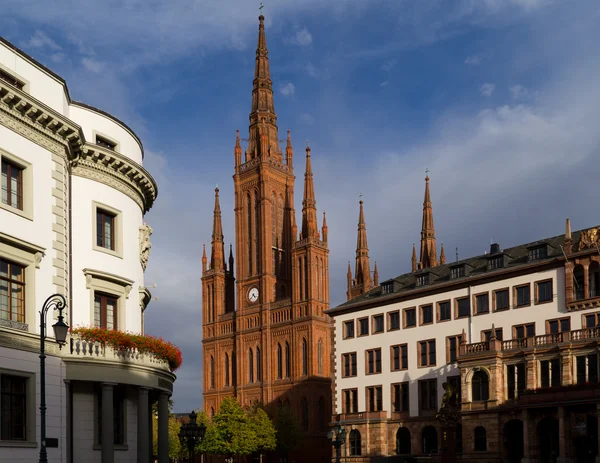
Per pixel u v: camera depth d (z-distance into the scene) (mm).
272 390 139750
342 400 90688
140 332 46250
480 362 71000
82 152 41812
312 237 139500
